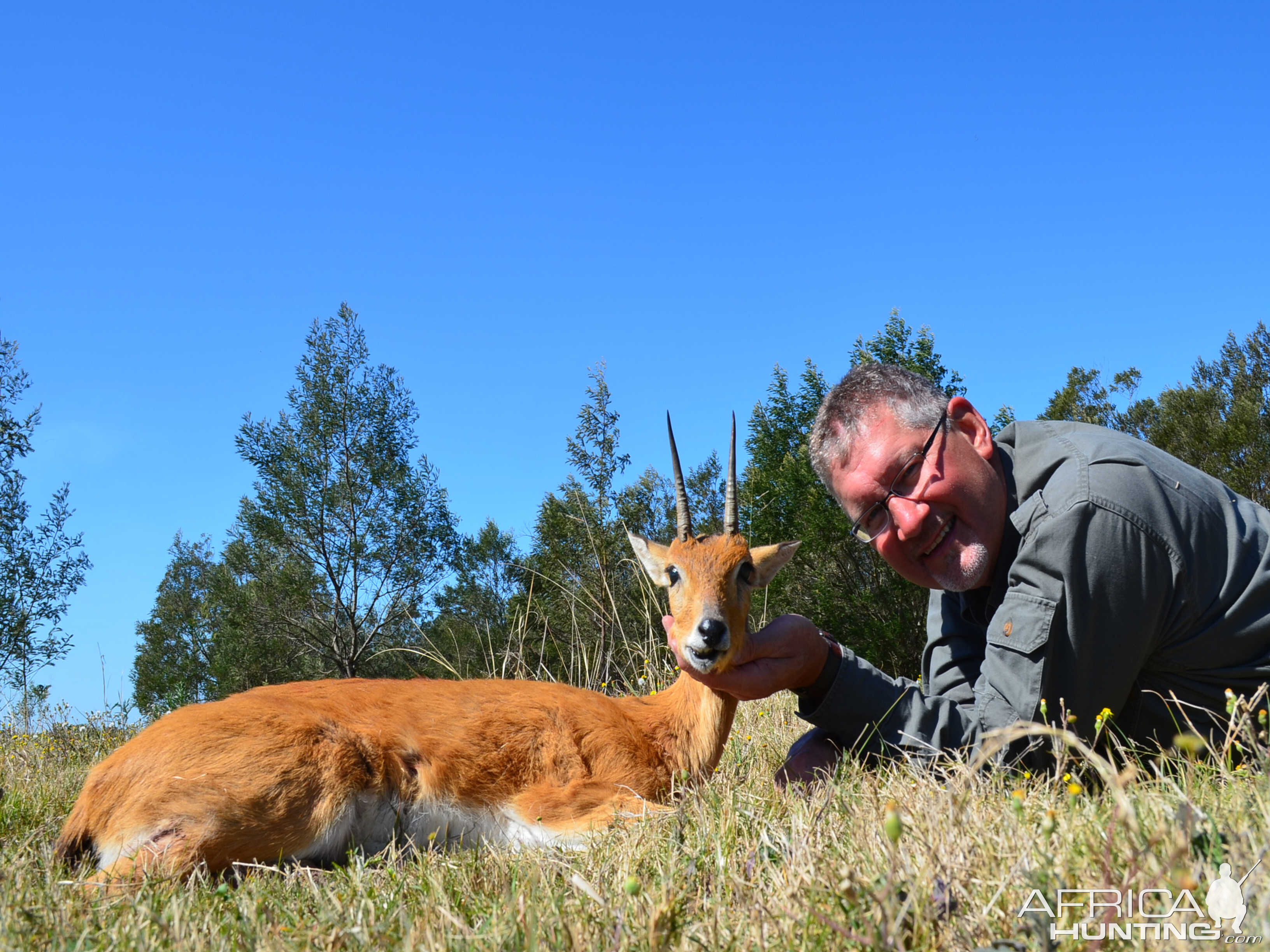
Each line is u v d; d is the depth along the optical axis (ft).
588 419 12.47
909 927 1.82
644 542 4.20
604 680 6.41
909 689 3.44
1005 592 3.31
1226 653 3.06
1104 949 1.69
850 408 3.43
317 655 23.73
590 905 2.19
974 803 2.40
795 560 14.76
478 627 17.74
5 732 6.75
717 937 1.95
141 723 7.35
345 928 2.16
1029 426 3.43
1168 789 2.52
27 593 16.02
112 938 2.24
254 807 3.23
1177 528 3.01
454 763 3.59
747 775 3.89
